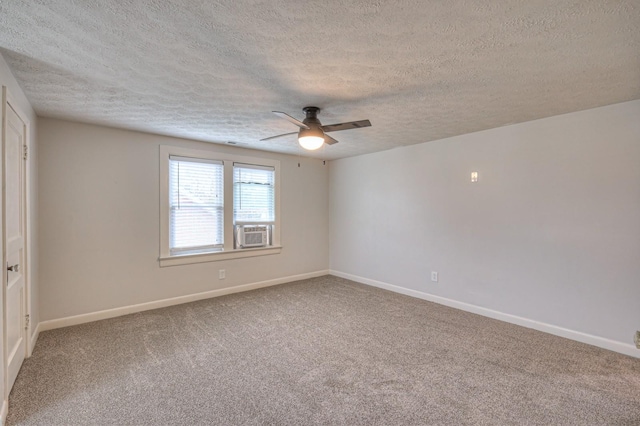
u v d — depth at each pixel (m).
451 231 3.96
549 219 3.12
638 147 2.62
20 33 1.63
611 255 2.76
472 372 2.38
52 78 2.20
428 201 4.21
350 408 1.95
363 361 2.54
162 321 3.39
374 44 1.75
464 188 3.81
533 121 3.22
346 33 1.64
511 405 1.98
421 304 4.04
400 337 3.01
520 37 1.67
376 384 2.21
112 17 1.49
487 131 3.59
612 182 2.75
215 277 4.37
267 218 4.97
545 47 1.77
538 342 2.90
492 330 3.18
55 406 1.94
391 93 2.46
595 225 2.84
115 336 2.99
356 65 2.00
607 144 2.77
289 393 2.10
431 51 1.82
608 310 2.77
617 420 1.84
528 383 2.23
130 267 3.66
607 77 2.16
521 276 3.32
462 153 3.83
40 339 2.90
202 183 4.27
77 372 2.34
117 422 1.81
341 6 1.41
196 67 2.04
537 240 3.20
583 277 2.91
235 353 2.66
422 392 2.12
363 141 4.19
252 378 2.28
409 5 1.40
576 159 2.94
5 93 1.89
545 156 3.13
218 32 1.63
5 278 1.88
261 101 2.65
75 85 2.32
